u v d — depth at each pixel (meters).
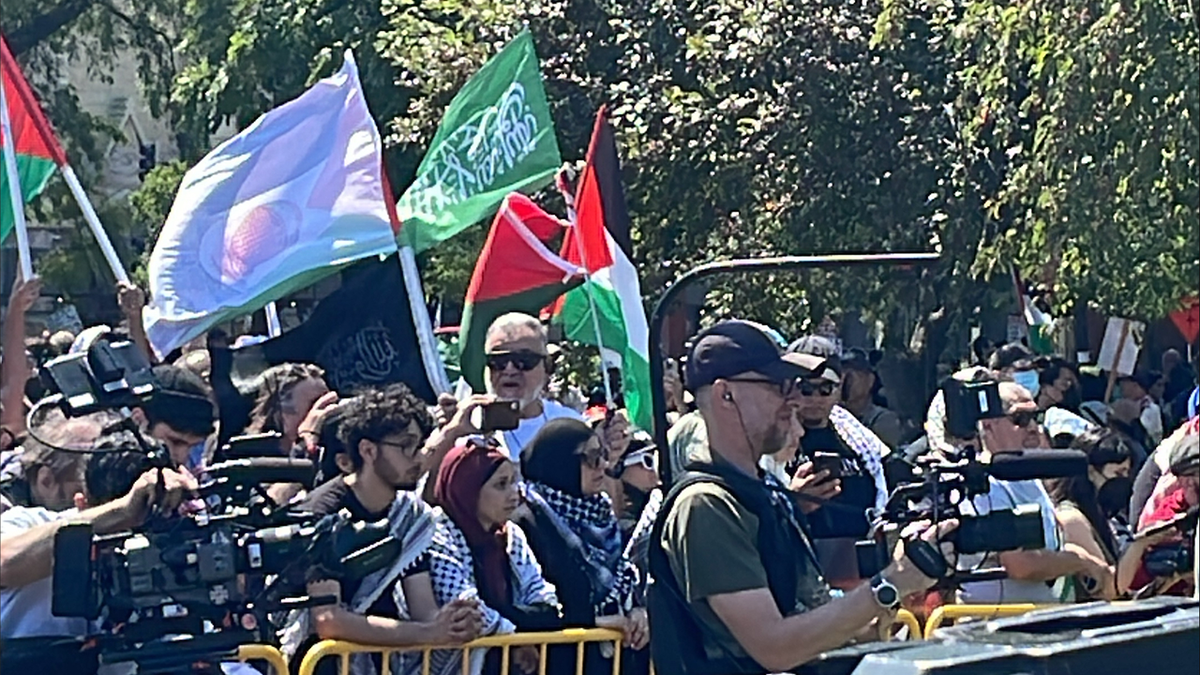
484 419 5.70
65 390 4.32
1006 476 4.08
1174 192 11.04
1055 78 11.43
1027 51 11.84
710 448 4.07
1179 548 5.45
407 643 4.94
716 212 15.25
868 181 14.62
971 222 14.15
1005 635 3.55
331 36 23.53
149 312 6.84
